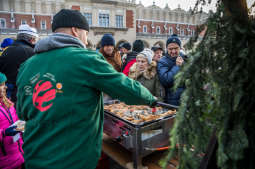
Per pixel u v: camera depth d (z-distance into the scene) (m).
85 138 0.78
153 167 1.19
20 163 1.52
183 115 0.35
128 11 24.11
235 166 0.38
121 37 23.98
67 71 0.74
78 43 0.84
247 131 0.38
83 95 0.76
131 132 1.17
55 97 0.74
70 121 0.74
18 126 1.41
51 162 0.74
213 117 0.38
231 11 0.35
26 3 21.59
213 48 0.36
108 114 1.41
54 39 0.81
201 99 0.36
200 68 0.36
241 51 0.34
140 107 1.63
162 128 1.25
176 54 1.83
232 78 0.35
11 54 2.09
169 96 1.74
